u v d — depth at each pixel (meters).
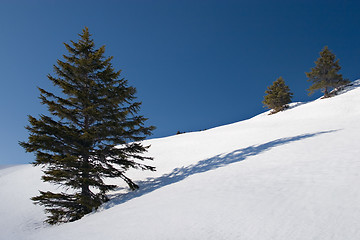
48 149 11.04
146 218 6.11
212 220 5.04
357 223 3.81
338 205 4.52
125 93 13.20
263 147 13.92
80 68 13.04
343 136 11.85
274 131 22.19
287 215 4.56
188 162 20.16
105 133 12.20
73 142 11.55
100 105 12.94
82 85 13.30
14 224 13.36
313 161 8.22
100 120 12.34
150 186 13.79
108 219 7.26
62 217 11.35
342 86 48.44
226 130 31.81
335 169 6.78
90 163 12.35
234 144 21.55
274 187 6.31
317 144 11.08
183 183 10.01
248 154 13.01
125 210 7.91
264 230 4.21
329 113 28.58
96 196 11.80
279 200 5.33
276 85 56.19
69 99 12.77
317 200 4.93
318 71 45.94
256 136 22.08
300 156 9.46
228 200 5.99
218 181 8.44
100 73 13.30
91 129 11.93
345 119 21.52
